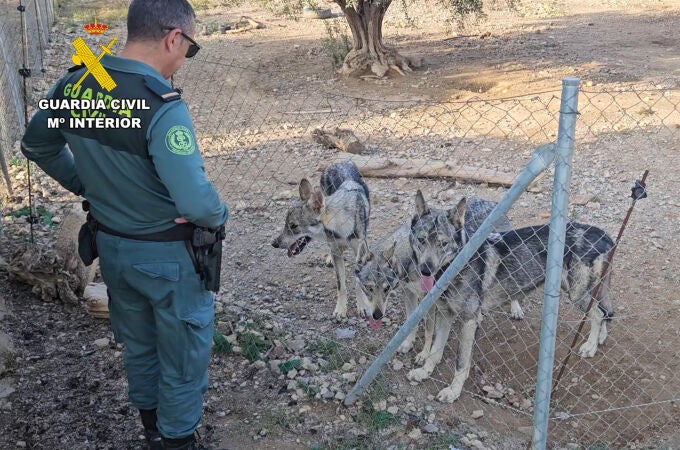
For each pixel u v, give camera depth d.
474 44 15.66
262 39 16.81
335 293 6.02
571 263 4.84
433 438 4.07
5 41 9.42
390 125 10.36
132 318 3.24
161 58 2.96
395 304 5.77
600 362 5.09
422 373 4.78
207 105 11.69
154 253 2.97
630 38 15.86
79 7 19.75
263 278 6.22
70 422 4.06
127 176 2.87
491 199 7.68
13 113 9.25
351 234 5.46
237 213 7.55
